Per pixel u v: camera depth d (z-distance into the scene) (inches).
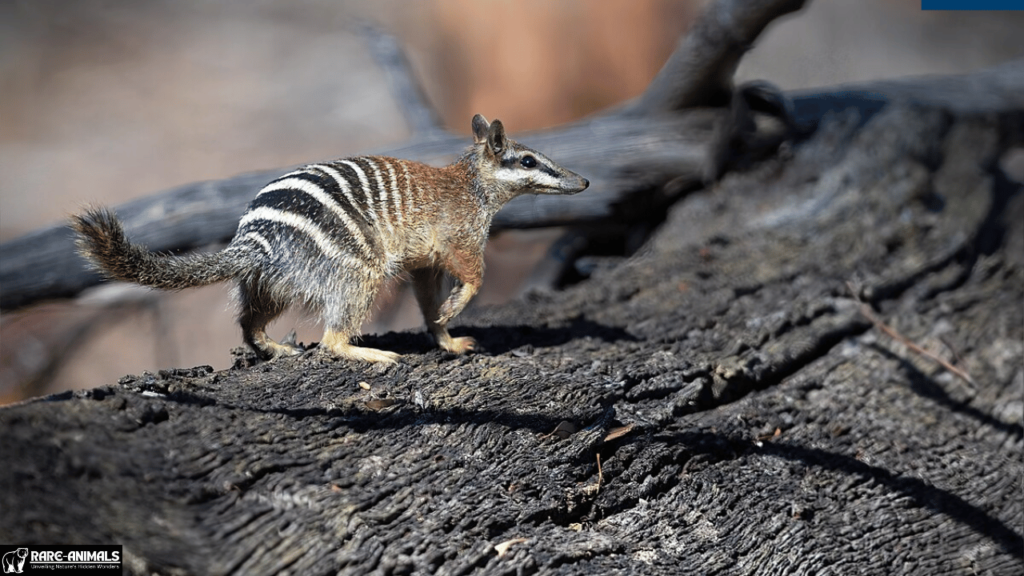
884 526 308.8
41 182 995.9
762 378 382.6
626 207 596.7
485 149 358.9
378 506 247.1
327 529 233.1
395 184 332.8
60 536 205.2
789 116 619.2
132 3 1441.9
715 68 580.4
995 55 1210.0
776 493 311.3
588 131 601.3
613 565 254.2
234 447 257.3
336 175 326.0
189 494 232.1
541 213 574.2
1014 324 442.0
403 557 230.7
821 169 581.9
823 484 323.6
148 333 808.9
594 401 328.2
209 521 226.7
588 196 578.6
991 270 492.7
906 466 343.6
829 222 525.0
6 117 1127.6
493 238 589.9
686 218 575.2
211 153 1068.5
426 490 259.1
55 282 542.3
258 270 318.3
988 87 699.4
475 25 959.0
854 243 503.5
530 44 939.3
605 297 459.5
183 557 211.9
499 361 356.8
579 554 251.9
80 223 286.8
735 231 534.6
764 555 283.3
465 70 986.1
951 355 417.4
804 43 1121.4
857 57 1141.7
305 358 336.8
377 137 1111.6
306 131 1127.6
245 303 330.3
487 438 292.4
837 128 610.9
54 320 785.6
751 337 406.6
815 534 297.0
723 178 611.8
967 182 561.9
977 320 445.1
